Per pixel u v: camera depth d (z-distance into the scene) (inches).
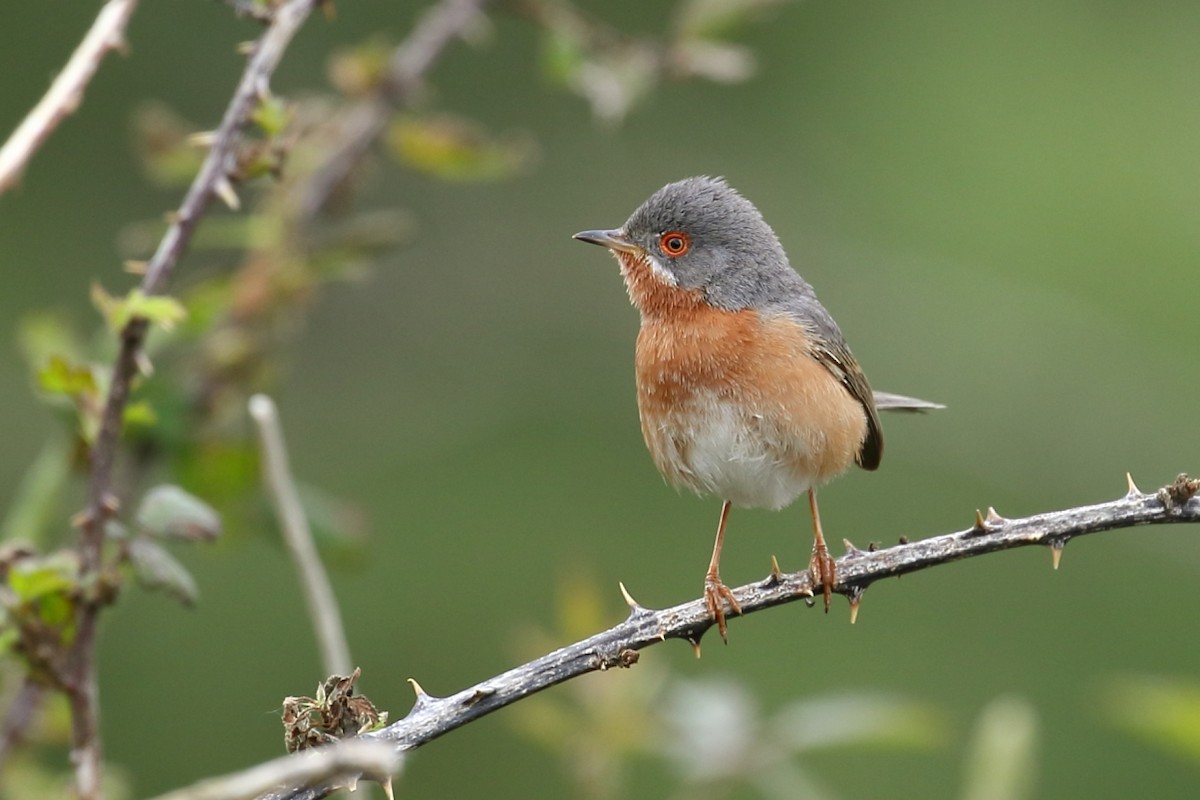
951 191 616.4
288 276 330.0
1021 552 581.6
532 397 602.9
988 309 600.4
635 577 560.4
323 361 595.8
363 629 536.4
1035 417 591.5
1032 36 638.5
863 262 607.8
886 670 542.9
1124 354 593.3
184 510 241.8
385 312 604.4
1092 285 600.4
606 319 619.5
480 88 621.9
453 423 595.5
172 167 338.3
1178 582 574.6
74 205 563.5
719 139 634.2
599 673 286.8
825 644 550.3
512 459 592.4
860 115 631.8
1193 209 599.8
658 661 300.8
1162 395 587.5
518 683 209.8
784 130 635.5
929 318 601.3
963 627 560.1
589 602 287.6
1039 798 522.9
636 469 594.2
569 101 629.9
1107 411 588.4
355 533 322.0
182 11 583.2
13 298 544.4
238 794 150.2
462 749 505.0
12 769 273.7
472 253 617.6
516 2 347.3
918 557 231.5
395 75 347.3
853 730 278.5
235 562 531.8
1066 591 574.2
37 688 269.6
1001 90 627.5
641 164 631.2
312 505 320.8
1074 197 606.9
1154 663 553.9
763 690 531.8
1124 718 240.8
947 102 627.8
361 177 345.7
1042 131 617.3
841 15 642.2
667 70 343.9
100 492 235.8
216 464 318.7
